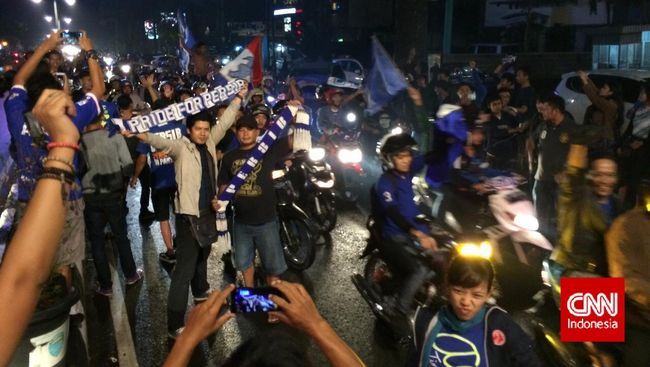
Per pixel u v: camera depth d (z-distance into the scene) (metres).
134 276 6.75
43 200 1.14
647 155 7.06
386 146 5.06
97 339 5.52
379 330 5.61
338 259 7.53
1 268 1.09
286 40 41.72
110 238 8.43
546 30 30.84
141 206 9.38
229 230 6.91
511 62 15.81
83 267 7.33
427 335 2.93
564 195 4.60
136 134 5.29
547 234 6.86
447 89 13.79
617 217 4.09
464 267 2.77
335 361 1.47
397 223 4.97
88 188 6.14
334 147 9.55
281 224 7.12
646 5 28.06
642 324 3.91
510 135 9.51
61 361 4.03
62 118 1.22
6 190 7.75
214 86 6.06
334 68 22.12
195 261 5.50
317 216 8.21
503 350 2.84
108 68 34.16
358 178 10.23
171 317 5.41
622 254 3.93
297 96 9.96
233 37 38.03
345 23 40.50
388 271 5.50
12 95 5.04
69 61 14.48
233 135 8.10
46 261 1.12
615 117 8.62
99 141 6.10
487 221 5.78
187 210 5.33
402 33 23.22
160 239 8.50
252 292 2.03
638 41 18.52
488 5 32.22
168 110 5.45
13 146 5.42
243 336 5.48
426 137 8.59
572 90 13.83
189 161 5.35
